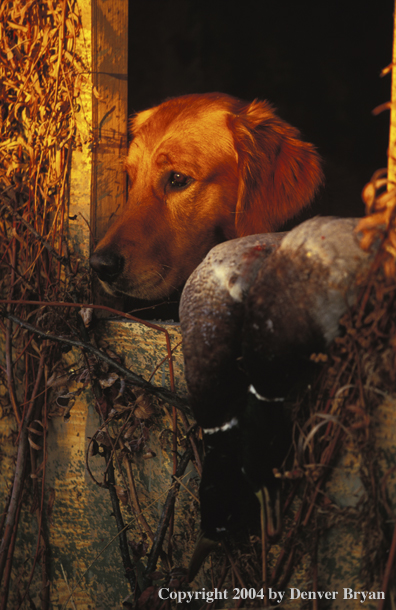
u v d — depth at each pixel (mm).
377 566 1479
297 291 1284
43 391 2053
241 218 2352
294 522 1577
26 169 2129
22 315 2131
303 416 1523
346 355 1406
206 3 6941
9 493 2172
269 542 1481
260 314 1312
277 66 7039
